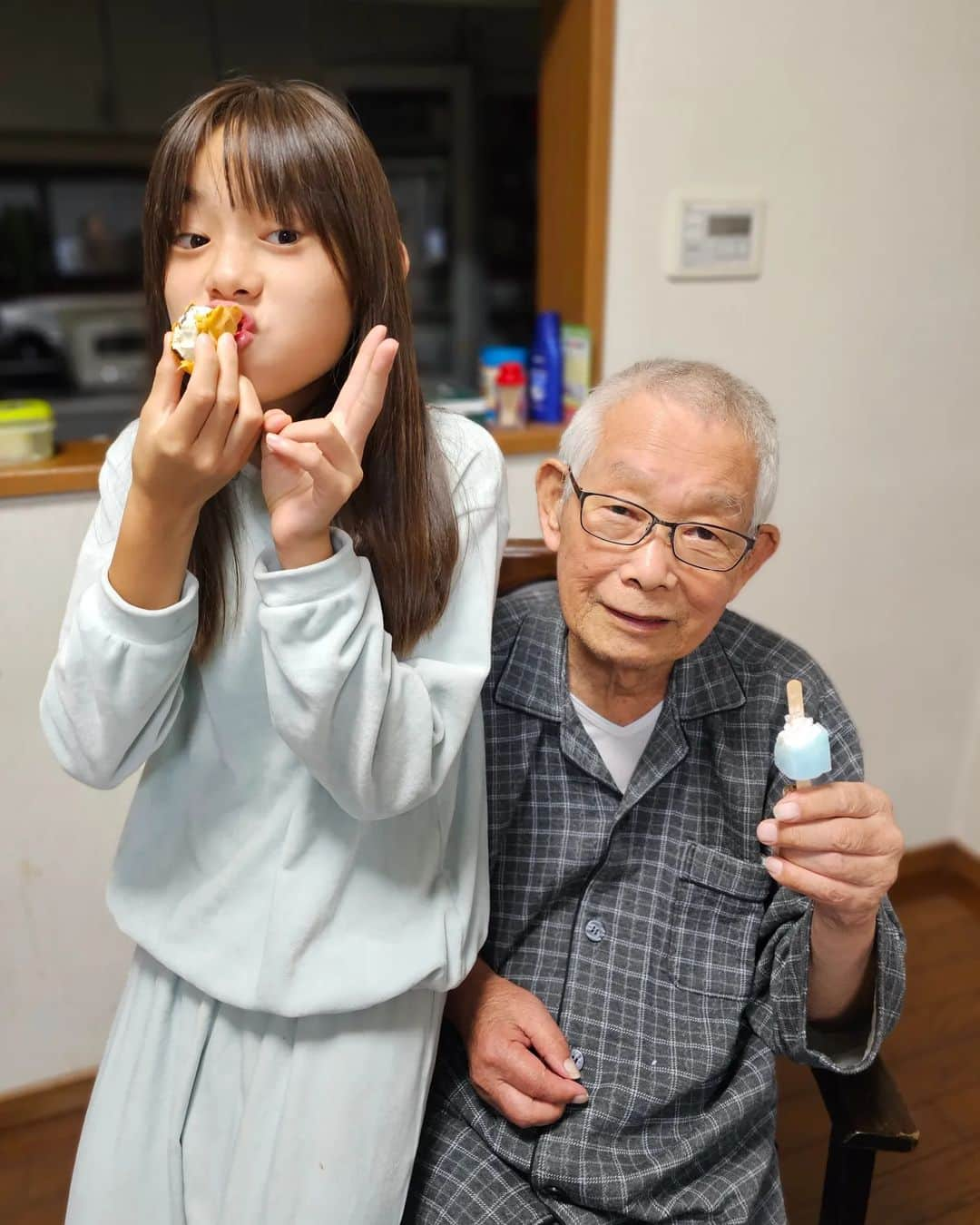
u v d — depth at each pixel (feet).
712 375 2.82
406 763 2.11
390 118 6.11
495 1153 2.93
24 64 5.62
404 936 2.47
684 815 3.16
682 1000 3.08
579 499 2.81
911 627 6.64
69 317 6.20
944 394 6.21
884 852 2.58
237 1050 2.59
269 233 2.01
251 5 5.82
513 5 6.00
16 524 4.42
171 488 1.85
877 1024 2.89
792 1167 4.97
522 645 3.24
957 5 5.44
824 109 5.34
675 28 4.90
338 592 1.94
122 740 2.15
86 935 5.17
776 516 6.01
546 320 5.35
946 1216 4.71
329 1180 2.41
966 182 5.81
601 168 4.96
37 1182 4.94
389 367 1.90
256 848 2.42
